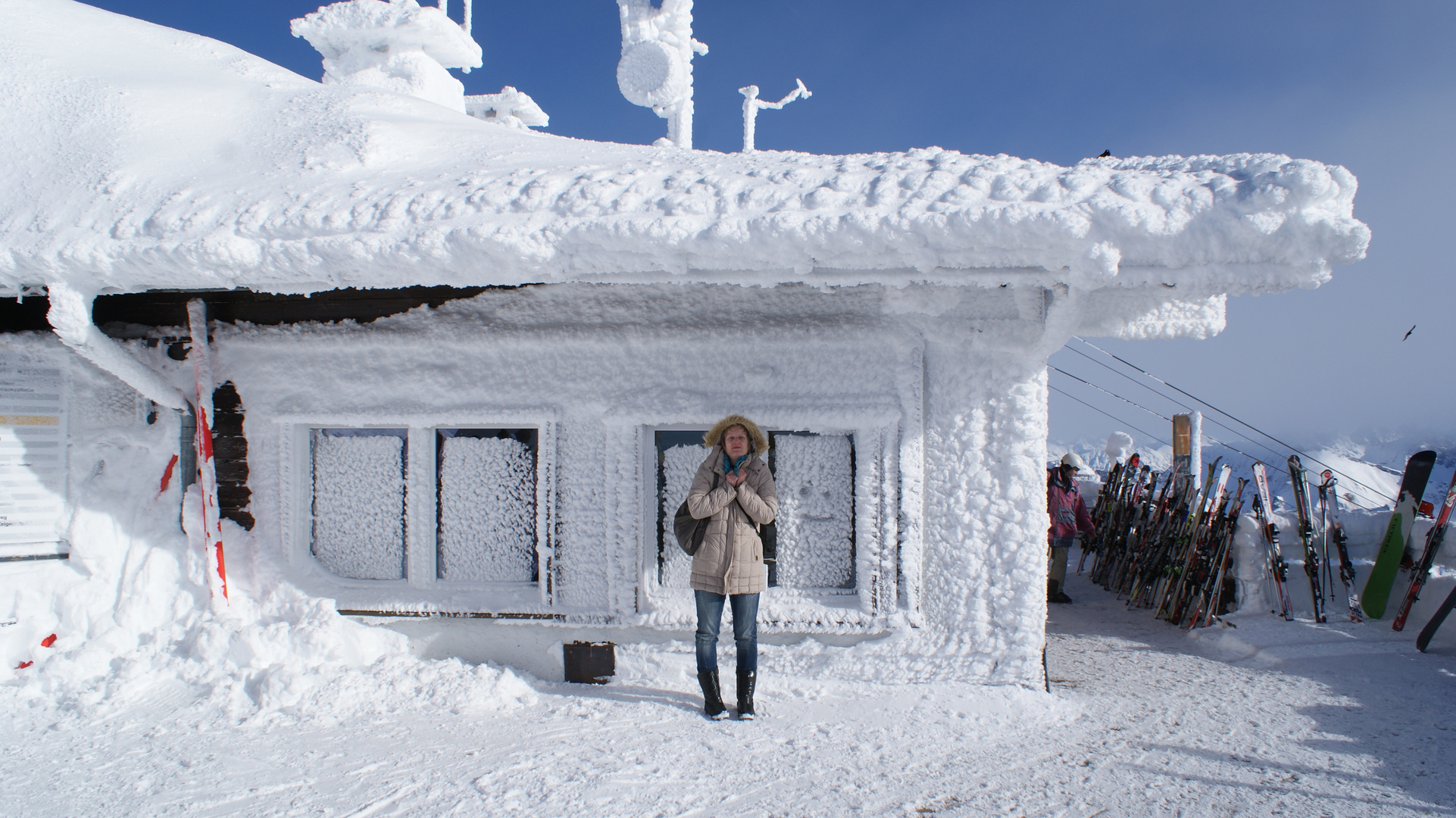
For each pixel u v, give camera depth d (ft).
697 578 11.42
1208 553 18.01
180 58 19.07
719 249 9.75
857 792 9.03
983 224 9.25
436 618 13.57
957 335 12.78
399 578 14.39
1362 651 14.89
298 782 9.22
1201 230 8.95
